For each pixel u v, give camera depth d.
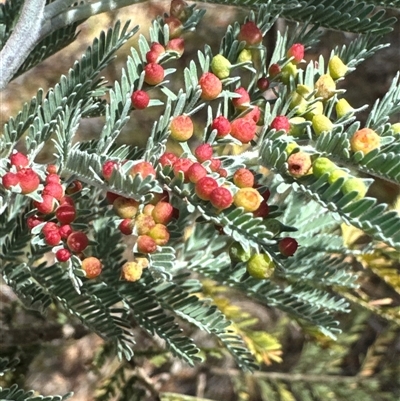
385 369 0.72
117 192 0.36
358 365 0.88
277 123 0.38
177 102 0.39
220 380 0.92
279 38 0.41
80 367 0.74
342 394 0.68
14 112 0.87
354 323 0.69
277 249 0.37
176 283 0.45
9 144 0.40
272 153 0.37
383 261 0.57
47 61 0.91
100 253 0.45
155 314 0.43
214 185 0.35
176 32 0.41
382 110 0.38
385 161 0.35
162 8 0.94
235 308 0.55
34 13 0.42
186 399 0.56
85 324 0.43
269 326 0.87
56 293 0.43
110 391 0.55
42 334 0.53
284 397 0.66
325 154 0.37
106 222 0.45
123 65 0.90
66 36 0.46
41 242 0.38
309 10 0.41
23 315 0.54
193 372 0.74
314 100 0.39
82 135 0.90
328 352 0.69
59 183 0.38
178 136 0.38
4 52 0.42
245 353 0.43
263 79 0.41
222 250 0.50
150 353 0.56
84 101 0.42
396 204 0.61
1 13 0.46
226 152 0.49
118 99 0.40
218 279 0.46
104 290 0.43
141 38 0.41
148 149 0.38
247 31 0.40
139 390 0.56
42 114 0.40
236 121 0.39
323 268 0.46
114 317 0.43
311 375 0.68
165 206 0.37
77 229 0.39
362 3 0.41
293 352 0.88
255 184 0.38
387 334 0.73
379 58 1.06
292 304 0.44
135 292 0.43
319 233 0.49
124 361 0.56
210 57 0.40
